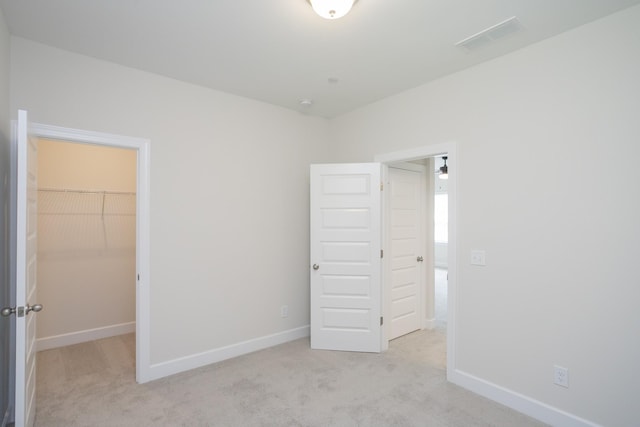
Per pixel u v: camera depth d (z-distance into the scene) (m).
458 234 2.78
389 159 3.38
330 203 3.53
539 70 2.33
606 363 2.03
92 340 3.76
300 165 3.85
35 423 2.19
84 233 3.78
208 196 3.15
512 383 2.44
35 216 2.30
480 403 2.48
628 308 1.96
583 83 2.13
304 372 2.96
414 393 2.62
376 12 2.01
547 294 2.28
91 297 3.80
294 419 2.27
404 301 3.97
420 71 2.80
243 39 2.32
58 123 2.44
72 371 2.96
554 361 2.24
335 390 2.65
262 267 3.53
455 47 2.41
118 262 3.98
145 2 1.92
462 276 2.75
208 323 3.14
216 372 2.96
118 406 2.41
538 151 2.33
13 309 1.80
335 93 3.30
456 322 2.78
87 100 2.56
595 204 2.08
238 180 3.35
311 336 3.53
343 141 3.92
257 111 3.49
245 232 3.40
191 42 2.37
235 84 3.09
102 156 3.91
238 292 3.35
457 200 2.79
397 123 3.30
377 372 2.97
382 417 2.30
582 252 2.13
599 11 2.00
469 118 2.72
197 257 3.08
